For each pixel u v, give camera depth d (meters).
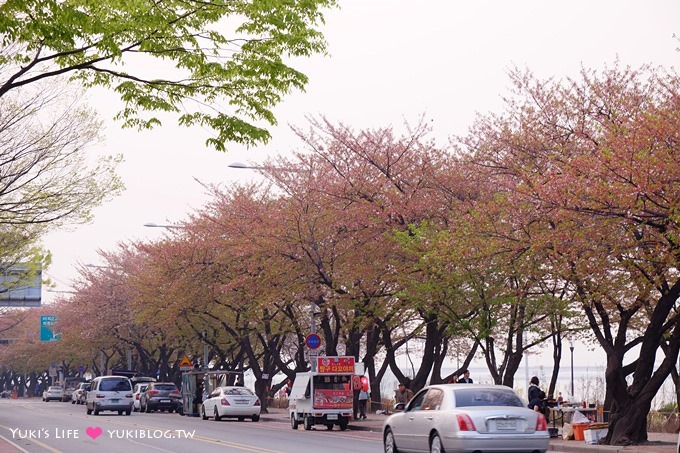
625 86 29.67
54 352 112.38
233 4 16.39
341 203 37.97
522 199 25.25
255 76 16.73
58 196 29.20
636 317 34.94
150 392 57.09
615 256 24.03
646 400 24.28
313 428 37.78
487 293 30.97
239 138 17.11
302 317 51.81
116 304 74.25
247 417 45.84
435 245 30.05
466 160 33.50
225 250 47.91
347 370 36.09
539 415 18.83
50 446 26.00
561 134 30.47
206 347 61.81
